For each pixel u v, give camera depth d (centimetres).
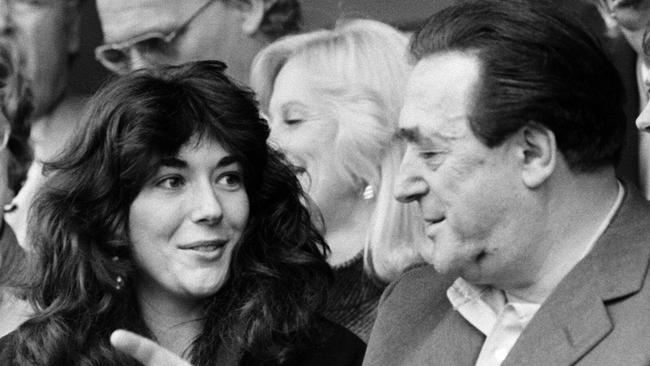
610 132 404
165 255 545
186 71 555
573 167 400
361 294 667
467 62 398
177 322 562
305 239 578
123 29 735
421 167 407
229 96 550
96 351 548
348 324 667
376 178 667
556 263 406
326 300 578
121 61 737
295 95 688
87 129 553
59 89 752
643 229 401
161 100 540
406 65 664
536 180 396
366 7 679
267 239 570
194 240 541
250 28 704
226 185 551
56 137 751
